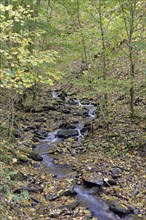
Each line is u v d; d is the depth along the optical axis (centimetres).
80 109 1561
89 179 747
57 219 587
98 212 626
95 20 1177
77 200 670
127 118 1162
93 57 1351
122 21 1155
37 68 673
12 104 982
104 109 1303
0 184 619
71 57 1302
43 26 1090
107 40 1183
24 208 612
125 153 915
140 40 1057
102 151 960
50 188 719
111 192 709
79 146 1041
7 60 659
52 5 1418
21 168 820
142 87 1251
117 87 1048
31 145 1045
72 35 1216
